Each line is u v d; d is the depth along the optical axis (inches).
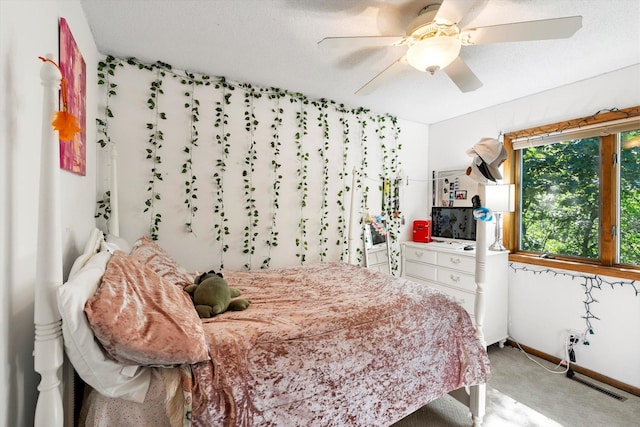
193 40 78.1
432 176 153.9
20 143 34.0
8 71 31.4
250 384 45.1
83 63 64.4
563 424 72.7
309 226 120.3
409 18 67.7
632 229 90.8
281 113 112.3
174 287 54.6
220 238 102.7
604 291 92.7
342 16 67.3
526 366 100.9
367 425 55.6
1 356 29.9
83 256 45.6
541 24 54.6
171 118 94.3
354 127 130.7
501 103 122.3
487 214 72.9
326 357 52.7
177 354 38.0
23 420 34.1
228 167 103.4
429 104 124.7
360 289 77.9
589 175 99.9
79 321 32.5
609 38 74.3
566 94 102.7
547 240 111.7
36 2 38.8
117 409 38.5
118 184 87.9
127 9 65.5
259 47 81.3
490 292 111.3
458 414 76.3
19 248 33.5
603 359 92.4
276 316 58.6
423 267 134.1
